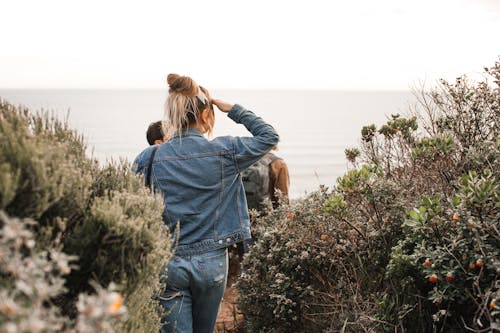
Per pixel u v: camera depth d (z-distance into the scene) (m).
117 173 2.28
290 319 3.68
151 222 2.13
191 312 2.80
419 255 2.64
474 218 2.59
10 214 1.70
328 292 3.53
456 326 2.75
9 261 1.43
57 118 2.18
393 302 2.90
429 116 4.10
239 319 4.61
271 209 4.42
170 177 2.80
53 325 1.42
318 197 3.90
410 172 3.80
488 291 2.36
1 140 1.74
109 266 1.91
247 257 3.94
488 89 3.74
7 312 1.30
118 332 1.89
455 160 3.64
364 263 3.43
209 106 3.02
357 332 3.06
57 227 1.88
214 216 2.81
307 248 3.56
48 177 1.78
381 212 3.41
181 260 2.73
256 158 2.91
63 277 1.86
